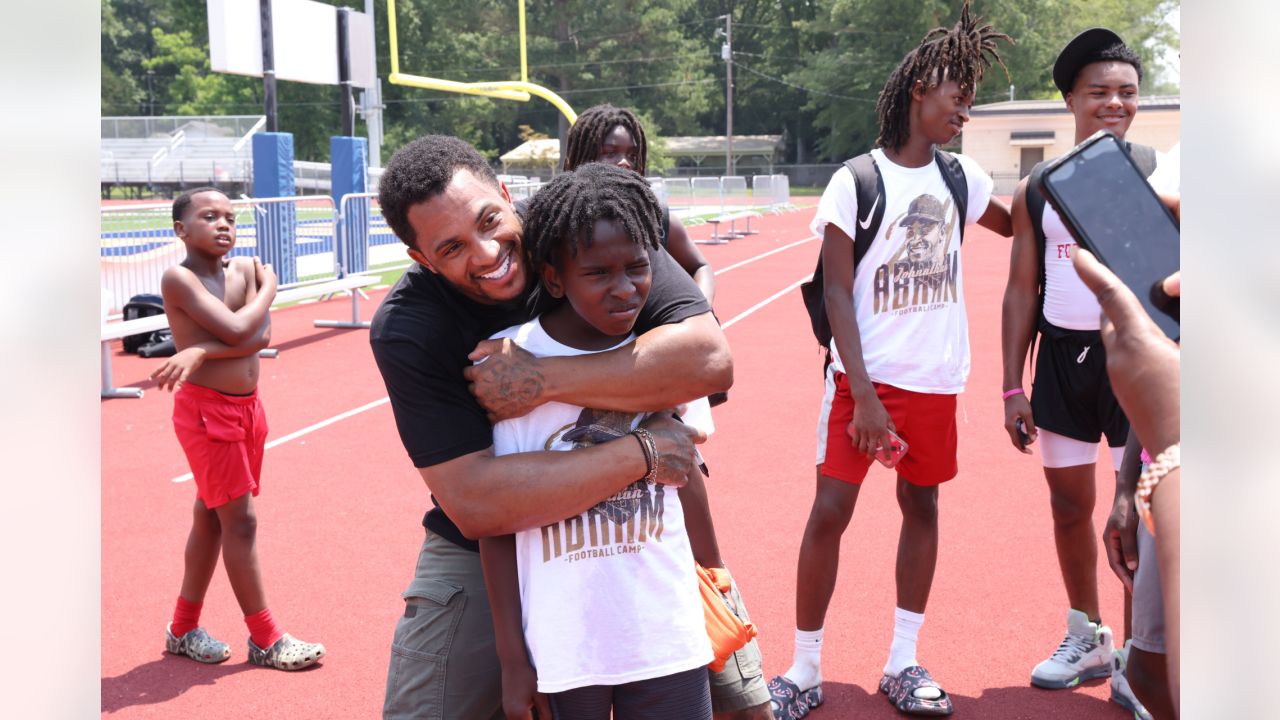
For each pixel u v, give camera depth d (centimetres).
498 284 227
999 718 373
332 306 1563
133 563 551
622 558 222
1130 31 6644
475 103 6316
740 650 275
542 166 5816
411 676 250
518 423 232
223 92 6838
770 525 596
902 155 373
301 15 1850
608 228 214
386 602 495
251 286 446
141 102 8312
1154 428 156
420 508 637
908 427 370
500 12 6419
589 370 225
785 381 1020
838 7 6694
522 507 218
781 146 7888
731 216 2777
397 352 228
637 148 385
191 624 440
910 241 365
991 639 442
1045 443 389
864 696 395
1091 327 373
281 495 664
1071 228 173
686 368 229
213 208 438
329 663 435
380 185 231
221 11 1680
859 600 486
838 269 369
